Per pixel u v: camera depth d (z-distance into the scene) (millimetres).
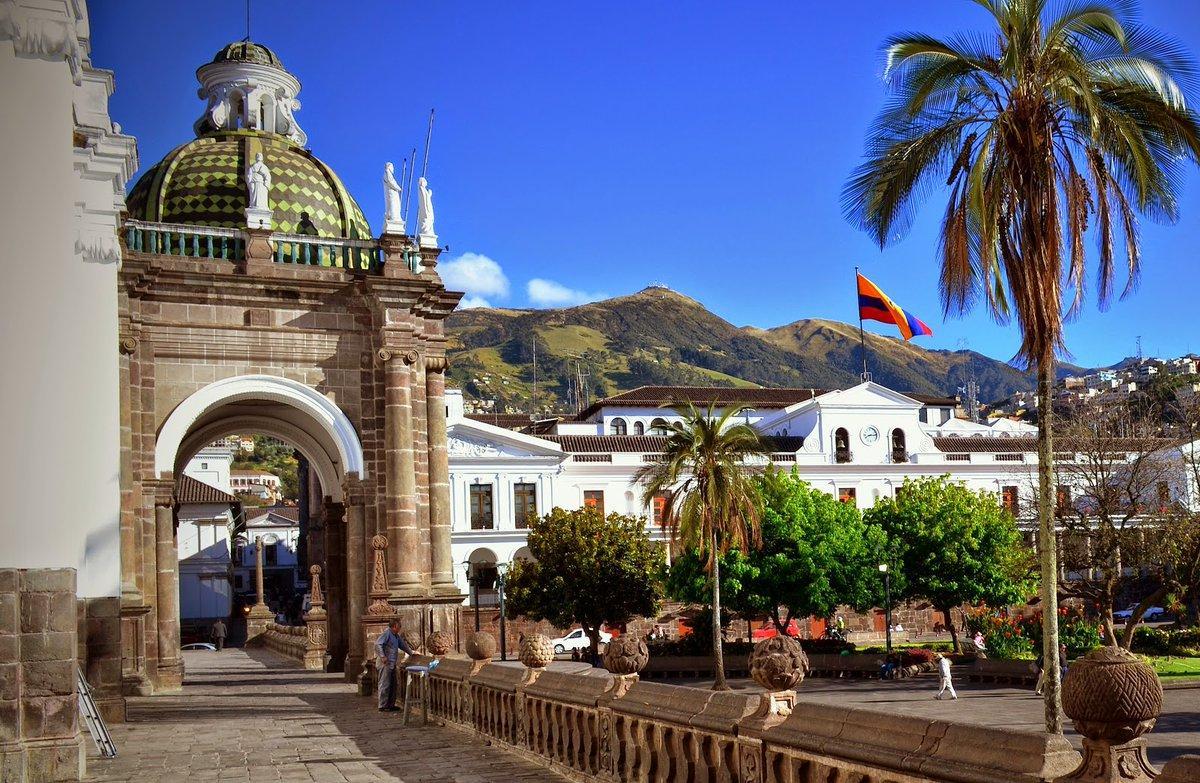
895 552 52250
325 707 23938
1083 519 43344
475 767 14344
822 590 49719
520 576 52719
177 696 27438
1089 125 18891
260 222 30406
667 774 10383
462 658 19172
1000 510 57719
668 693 10453
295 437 35562
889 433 75438
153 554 28484
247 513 107500
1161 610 66688
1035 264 18781
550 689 13758
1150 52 18797
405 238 30594
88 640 20547
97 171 18078
